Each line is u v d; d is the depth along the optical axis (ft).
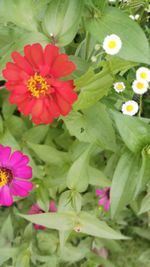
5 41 1.28
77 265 1.68
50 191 1.41
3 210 1.68
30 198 1.58
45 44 1.13
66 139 1.44
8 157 1.21
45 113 1.05
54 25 1.13
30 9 1.12
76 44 1.43
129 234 1.82
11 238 1.50
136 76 1.23
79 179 1.21
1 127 1.29
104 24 1.13
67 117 1.21
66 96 1.02
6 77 1.02
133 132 1.13
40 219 1.19
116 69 1.10
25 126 1.40
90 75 1.05
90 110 1.19
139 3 1.36
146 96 1.51
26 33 1.13
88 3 1.11
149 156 1.14
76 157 1.30
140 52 1.09
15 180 1.25
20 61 1.02
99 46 1.23
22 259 1.39
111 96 1.27
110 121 1.20
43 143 1.45
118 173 1.20
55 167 1.33
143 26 1.54
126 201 1.22
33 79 1.04
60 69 1.03
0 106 1.51
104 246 1.72
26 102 1.04
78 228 1.21
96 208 1.57
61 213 1.20
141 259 1.72
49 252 1.51
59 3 1.12
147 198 1.33
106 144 1.22
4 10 1.11
